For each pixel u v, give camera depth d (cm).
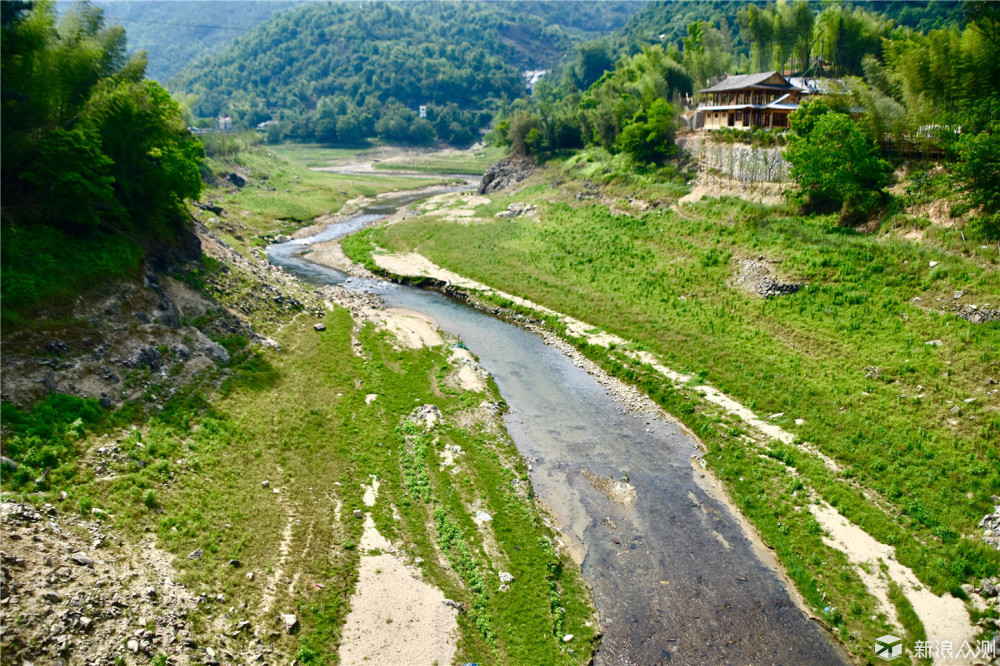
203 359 4200
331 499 3416
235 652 2425
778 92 8600
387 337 5681
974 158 4978
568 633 2834
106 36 4778
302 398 4322
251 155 14525
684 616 2973
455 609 2823
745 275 6075
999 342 4303
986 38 5706
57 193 4019
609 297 6394
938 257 5172
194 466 3309
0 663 1983
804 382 4572
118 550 2612
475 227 9219
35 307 3497
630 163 9444
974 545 3155
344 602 2781
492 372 5297
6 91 3759
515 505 3569
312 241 9519
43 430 2994
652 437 4375
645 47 12388
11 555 2284
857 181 6025
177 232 5269
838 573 3141
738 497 3731
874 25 9475
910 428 3956
